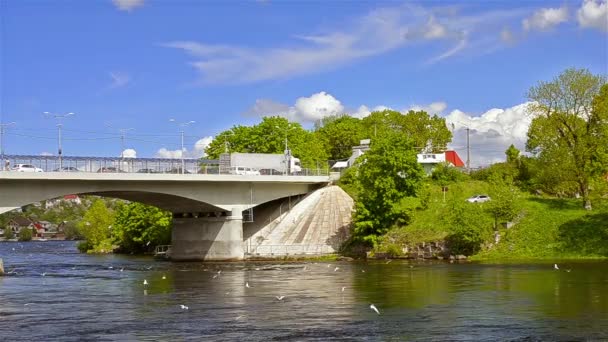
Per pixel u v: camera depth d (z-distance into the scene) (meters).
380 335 45.44
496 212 112.88
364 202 120.12
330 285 73.94
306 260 117.75
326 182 137.75
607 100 114.81
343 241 123.69
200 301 62.62
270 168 141.25
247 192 126.81
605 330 46.25
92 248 191.00
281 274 89.00
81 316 54.47
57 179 104.62
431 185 148.00
